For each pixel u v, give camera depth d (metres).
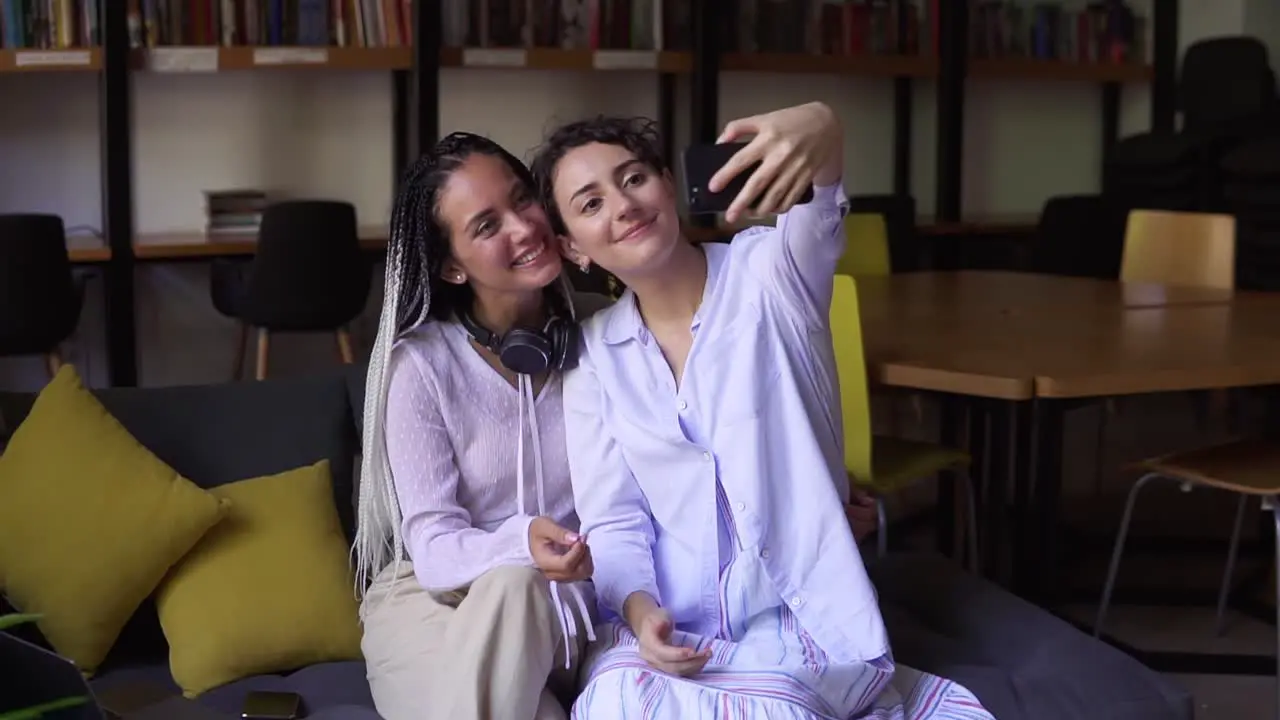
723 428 1.78
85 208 4.76
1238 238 5.13
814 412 1.83
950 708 1.76
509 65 4.80
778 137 1.66
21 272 3.86
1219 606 3.20
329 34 4.63
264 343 4.34
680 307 1.86
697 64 5.04
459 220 1.84
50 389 2.21
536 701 1.68
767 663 1.72
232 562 2.13
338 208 4.20
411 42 4.66
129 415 2.29
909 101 5.87
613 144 1.78
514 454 1.95
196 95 4.86
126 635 2.19
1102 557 3.71
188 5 4.46
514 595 1.67
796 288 1.81
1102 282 3.87
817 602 1.75
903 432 5.02
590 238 1.78
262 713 1.90
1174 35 5.99
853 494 1.99
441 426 1.93
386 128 5.14
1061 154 6.35
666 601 1.84
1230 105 5.55
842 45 5.46
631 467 1.84
